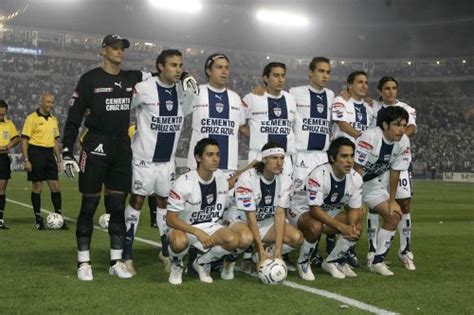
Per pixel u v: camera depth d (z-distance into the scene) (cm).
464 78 4591
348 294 505
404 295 505
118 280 546
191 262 579
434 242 877
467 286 549
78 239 551
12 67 3941
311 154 732
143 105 600
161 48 4381
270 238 598
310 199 581
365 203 656
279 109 691
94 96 556
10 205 1353
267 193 568
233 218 602
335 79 4916
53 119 974
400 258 666
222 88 661
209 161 538
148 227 1001
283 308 447
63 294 480
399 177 657
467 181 3572
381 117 627
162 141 604
